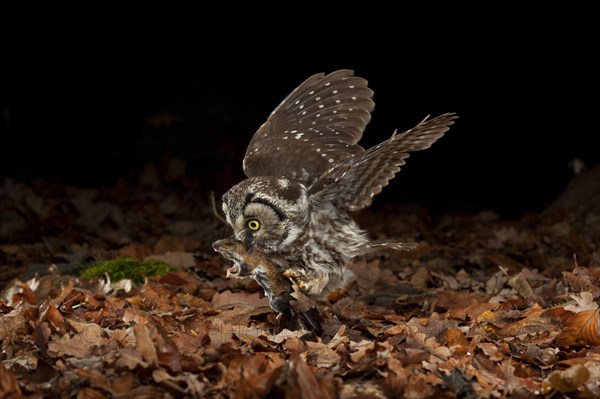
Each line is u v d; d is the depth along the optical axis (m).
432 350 5.28
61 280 8.30
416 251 9.88
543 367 5.20
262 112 18.09
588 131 22.45
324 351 5.18
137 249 9.83
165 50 24.25
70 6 23.72
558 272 8.80
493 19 23.98
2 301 6.55
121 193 15.41
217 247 5.69
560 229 11.66
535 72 23.75
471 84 24.08
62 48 23.67
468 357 5.19
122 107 23.72
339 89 6.83
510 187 18.55
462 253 10.62
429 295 7.88
